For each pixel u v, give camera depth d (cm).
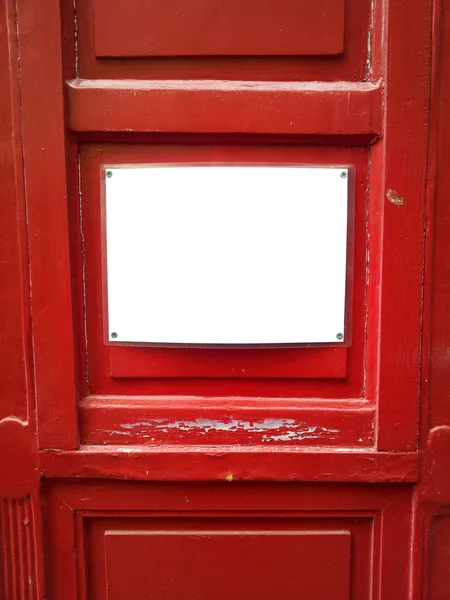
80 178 103
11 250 101
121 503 106
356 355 106
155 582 107
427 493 104
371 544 108
